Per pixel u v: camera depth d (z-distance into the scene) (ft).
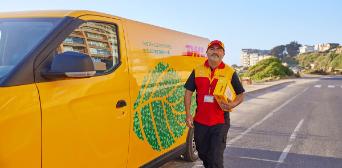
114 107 12.24
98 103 11.42
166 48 16.92
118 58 13.10
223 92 13.69
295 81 160.15
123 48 13.41
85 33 11.81
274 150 24.76
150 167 15.20
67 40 11.13
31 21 11.05
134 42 14.19
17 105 8.77
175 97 17.72
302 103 56.75
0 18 11.69
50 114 9.58
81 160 10.73
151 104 15.14
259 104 54.90
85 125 10.82
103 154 11.71
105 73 12.14
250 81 118.83
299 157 23.02
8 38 10.51
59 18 10.94
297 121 37.93
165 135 16.66
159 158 16.10
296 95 73.97
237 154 23.53
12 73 9.04
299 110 47.47
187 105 14.94
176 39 18.28
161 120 16.14
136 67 13.99
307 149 25.17
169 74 17.03
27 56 9.47
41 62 9.67
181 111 18.49
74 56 9.62
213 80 14.08
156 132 15.65
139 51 14.42
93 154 11.22
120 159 12.73
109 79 12.12
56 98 9.83
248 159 22.35
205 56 22.24
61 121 9.92
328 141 27.86
